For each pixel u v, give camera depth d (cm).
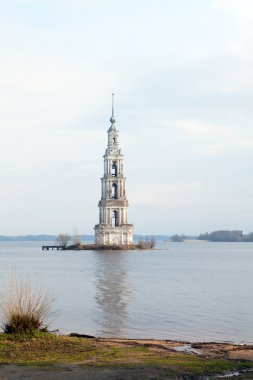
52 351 2570
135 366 2319
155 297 6481
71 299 6172
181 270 12138
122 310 5250
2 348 2572
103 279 9356
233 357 2705
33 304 3077
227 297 6494
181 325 4375
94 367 2284
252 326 4331
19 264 14350
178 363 2402
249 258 19300
